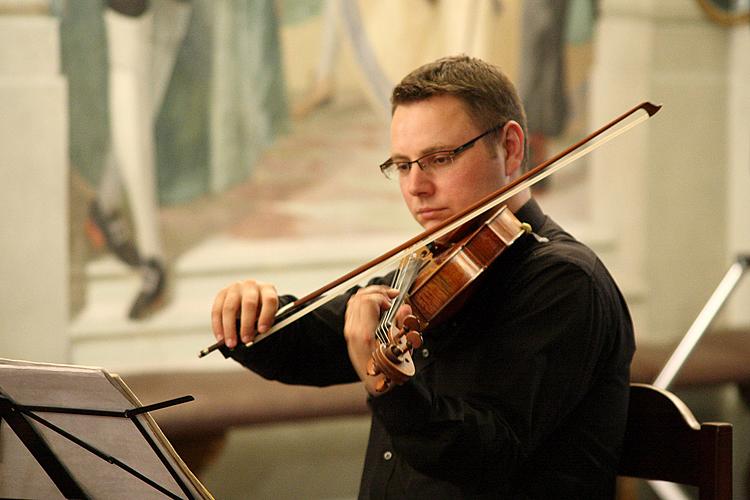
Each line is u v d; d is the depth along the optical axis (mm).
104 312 11430
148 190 11430
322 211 12414
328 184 12438
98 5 11086
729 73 14133
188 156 11672
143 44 11250
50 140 11000
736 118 14117
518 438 4742
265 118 12047
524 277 5059
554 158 5105
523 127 5453
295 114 12188
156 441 4539
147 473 4777
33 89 10914
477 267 4945
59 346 11211
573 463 5191
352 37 12328
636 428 5512
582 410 5191
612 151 13562
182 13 11438
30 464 5164
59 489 5121
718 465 5133
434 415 4430
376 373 4305
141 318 11555
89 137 11203
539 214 5535
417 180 5203
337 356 6035
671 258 14016
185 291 11820
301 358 5945
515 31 12859
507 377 4871
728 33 14062
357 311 4414
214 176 11828
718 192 14227
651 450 5438
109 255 11422
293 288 12258
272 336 5707
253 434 12273
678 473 5309
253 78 11930
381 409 4395
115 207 11367
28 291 11055
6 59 10805
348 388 10992
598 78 13391
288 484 12469
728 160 14234
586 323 4910
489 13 12688
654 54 13656
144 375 11023
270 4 11922
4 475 5258
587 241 13469
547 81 13094
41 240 11062
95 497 5113
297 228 12320
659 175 13852
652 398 5441
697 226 14133
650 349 12711
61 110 11008
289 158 12227
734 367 12297
